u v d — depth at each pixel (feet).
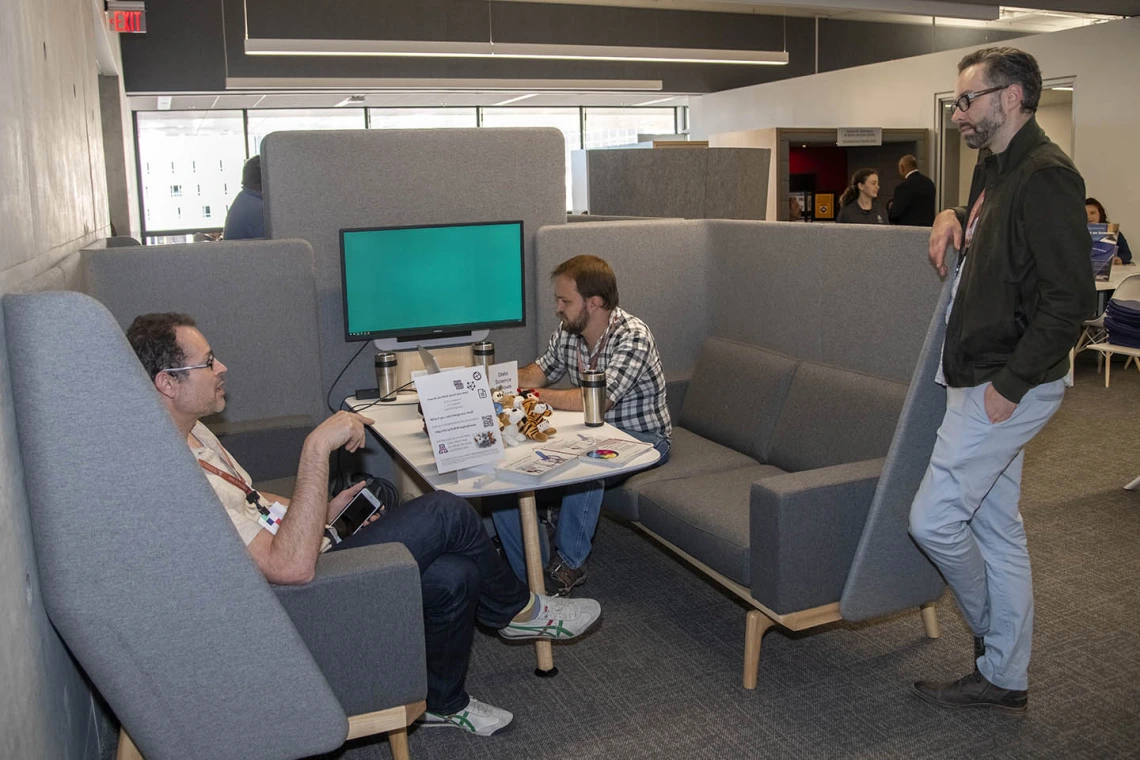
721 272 13.19
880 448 9.64
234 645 5.82
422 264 12.16
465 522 7.76
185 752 5.94
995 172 7.34
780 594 8.19
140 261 10.99
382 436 9.52
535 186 13.38
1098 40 27.02
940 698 8.36
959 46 45.42
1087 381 21.62
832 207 37.06
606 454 8.55
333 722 6.20
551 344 11.69
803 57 43.70
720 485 10.30
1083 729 7.91
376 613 6.56
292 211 12.23
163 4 33.60
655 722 8.30
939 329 7.93
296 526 6.30
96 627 5.49
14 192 5.96
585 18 39.50
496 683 9.11
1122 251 25.55
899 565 8.51
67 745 6.07
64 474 5.28
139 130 40.63
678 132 50.55
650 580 11.40
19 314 5.13
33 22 7.61
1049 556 11.57
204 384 6.89
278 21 34.83
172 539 5.54
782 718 8.29
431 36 36.88
